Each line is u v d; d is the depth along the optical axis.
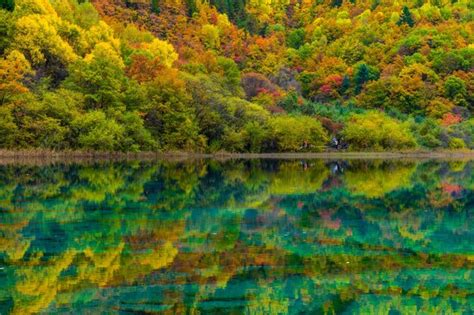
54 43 81.50
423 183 40.00
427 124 107.44
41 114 63.56
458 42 155.12
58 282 12.96
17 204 25.09
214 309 11.37
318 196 30.56
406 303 12.16
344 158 82.19
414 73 136.25
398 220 22.89
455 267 15.05
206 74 104.94
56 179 36.94
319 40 182.88
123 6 160.12
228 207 25.59
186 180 38.75
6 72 63.91
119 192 30.48
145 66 85.94
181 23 166.12
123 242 17.33
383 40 171.25
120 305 11.42
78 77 72.00
